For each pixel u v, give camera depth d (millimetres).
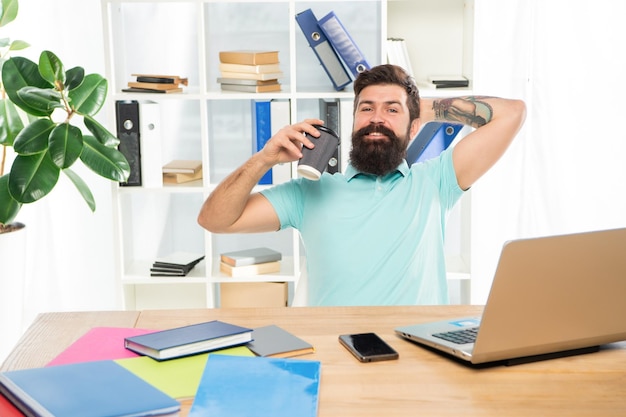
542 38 3447
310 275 2285
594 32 3443
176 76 3271
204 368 1447
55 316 1799
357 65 3133
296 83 3543
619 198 3557
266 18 3525
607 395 1355
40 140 2744
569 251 1431
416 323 1727
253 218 2262
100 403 1271
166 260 3365
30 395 1301
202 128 3238
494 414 1285
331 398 1346
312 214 2273
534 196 3555
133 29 3529
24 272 3035
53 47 3414
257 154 2158
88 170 3467
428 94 3215
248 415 1256
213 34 3531
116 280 3289
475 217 3316
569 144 3523
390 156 2244
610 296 1510
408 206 2262
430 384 1402
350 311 1815
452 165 2314
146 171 3262
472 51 3191
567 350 1544
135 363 1479
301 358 1524
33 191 2738
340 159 3201
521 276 1401
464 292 3535
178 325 1732
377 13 3410
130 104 3213
